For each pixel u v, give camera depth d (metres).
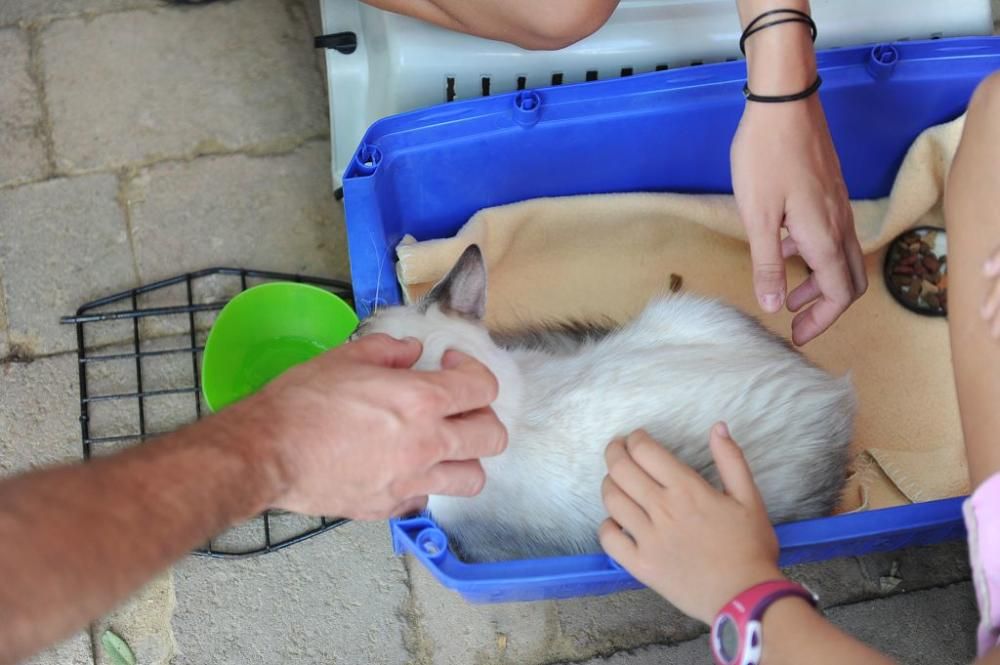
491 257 1.78
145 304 1.95
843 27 1.79
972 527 1.04
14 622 0.69
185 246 2.00
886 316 1.85
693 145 1.76
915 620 1.75
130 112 2.08
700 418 1.46
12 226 1.99
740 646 1.04
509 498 1.46
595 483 1.44
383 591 1.76
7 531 0.72
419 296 1.66
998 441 1.12
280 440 0.93
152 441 0.89
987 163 1.26
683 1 1.74
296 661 1.71
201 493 0.84
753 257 1.37
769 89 1.33
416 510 1.32
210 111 2.10
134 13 2.15
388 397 1.00
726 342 1.59
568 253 1.87
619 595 1.77
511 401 1.43
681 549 1.15
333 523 1.79
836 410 1.51
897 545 1.45
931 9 1.80
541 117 1.65
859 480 1.70
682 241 1.88
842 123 1.76
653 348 1.56
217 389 1.66
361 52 1.84
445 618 1.75
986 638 1.05
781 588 1.06
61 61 2.11
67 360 1.90
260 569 1.76
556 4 1.53
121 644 1.70
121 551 0.77
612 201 1.79
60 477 0.79
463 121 1.62
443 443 1.04
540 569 1.27
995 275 1.16
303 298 1.73
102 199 2.02
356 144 1.91
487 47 1.72
